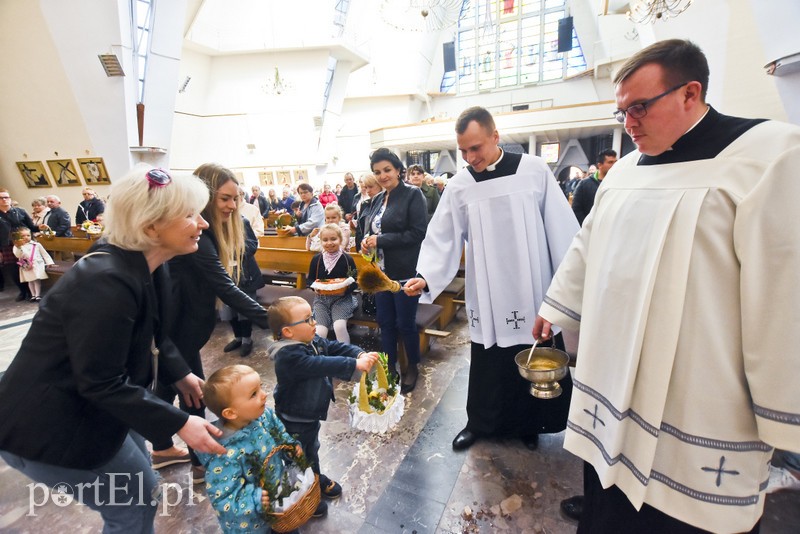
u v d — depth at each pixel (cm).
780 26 361
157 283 120
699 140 98
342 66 1658
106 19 830
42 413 98
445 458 208
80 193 1009
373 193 333
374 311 313
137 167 105
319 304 309
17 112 912
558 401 202
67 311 94
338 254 310
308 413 169
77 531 176
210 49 1447
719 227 91
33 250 552
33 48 836
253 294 350
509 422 209
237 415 126
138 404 100
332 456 215
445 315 384
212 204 186
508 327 194
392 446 220
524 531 163
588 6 1983
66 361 99
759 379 86
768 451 96
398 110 2159
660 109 97
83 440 104
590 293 123
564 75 2192
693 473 98
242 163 1627
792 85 383
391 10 954
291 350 160
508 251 189
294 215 725
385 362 174
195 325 185
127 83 906
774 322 82
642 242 104
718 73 520
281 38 1459
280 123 1580
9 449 99
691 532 107
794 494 171
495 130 184
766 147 88
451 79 2469
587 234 138
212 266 178
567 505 169
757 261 84
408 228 268
